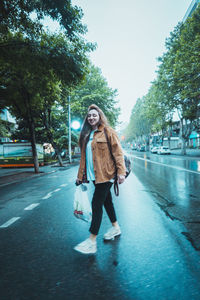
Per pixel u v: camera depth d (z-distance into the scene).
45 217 4.36
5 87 12.81
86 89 30.11
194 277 2.08
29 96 13.94
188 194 6.25
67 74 9.53
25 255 2.65
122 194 6.47
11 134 28.31
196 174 10.85
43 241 3.09
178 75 19.11
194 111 27.22
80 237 3.20
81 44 9.43
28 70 10.09
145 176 10.64
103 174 2.68
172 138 68.19
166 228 3.48
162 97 28.52
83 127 2.93
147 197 5.96
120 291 1.90
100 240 3.04
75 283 2.03
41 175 14.12
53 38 9.42
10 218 4.40
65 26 8.41
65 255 2.61
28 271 2.27
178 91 25.81
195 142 53.53
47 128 20.91
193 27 17.62
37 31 8.70
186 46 17.86
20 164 22.02
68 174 13.80
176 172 12.00
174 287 1.93
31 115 14.68
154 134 77.62
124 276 2.12
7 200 6.42
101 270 2.24
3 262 2.48
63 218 4.24
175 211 4.51
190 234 3.20
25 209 5.13
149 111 34.06
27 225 3.87
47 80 11.28
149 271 2.20
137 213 4.39
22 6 7.63
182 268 2.25
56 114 22.45
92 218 2.73
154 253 2.60
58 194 6.98
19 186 9.53
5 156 22.08
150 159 25.47
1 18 7.88
